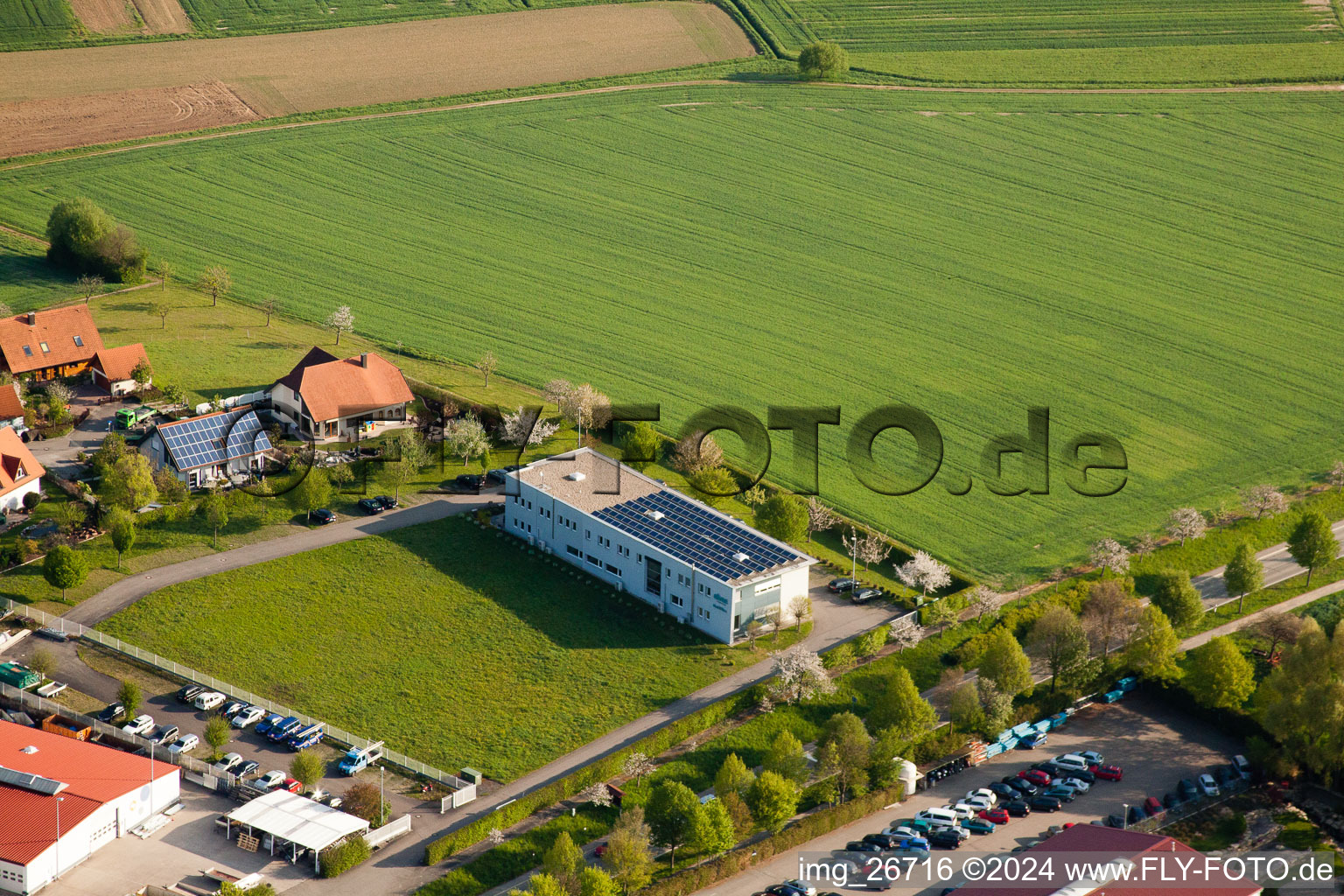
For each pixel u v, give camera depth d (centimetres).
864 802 13775
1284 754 14325
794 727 14962
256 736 14438
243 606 16312
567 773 14075
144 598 16325
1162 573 17100
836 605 17075
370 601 16588
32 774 12962
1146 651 15725
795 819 13588
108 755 13538
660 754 14450
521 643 16050
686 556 16588
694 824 12675
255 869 12675
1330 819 13812
